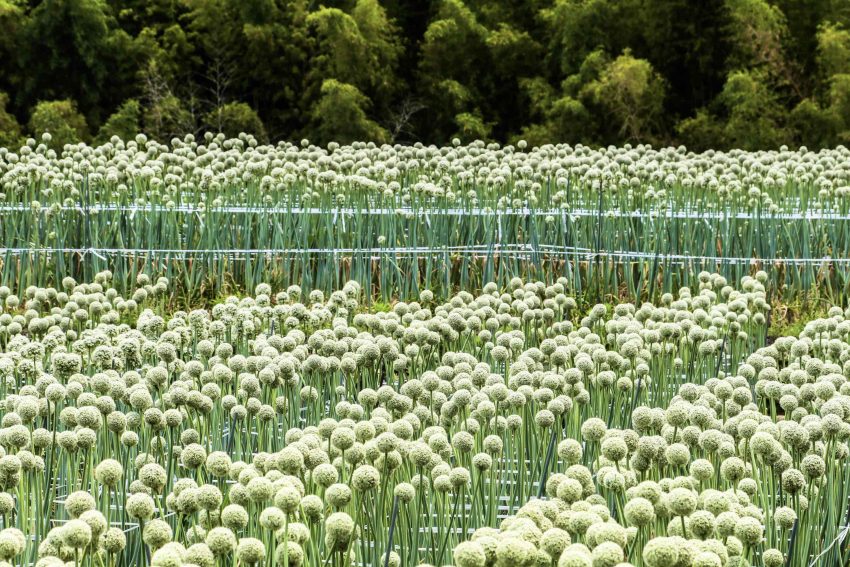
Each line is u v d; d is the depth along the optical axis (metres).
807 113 46.81
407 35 55.06
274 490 6.44
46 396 8.23
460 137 50.06
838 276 19.78
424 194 19.52
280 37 50.81
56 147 45.12
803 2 50.03
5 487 7.01
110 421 7.91
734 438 8.27
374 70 50.53
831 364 10.05
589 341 11.26
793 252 19.61
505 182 20.61
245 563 5.84
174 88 51.34
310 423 10.09
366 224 19.45
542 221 19.88
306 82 51.12
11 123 47.41
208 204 19.44
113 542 6.01
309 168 20.34
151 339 11.35
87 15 48.62
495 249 19.62
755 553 7.48
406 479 8.00
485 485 8.58
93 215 18.98
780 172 21.17
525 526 5.61
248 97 52.91
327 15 48.62
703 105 50.34
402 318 12.09
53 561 5.49
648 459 7.30
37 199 20.42
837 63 47.09
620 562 5.22
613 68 47.62
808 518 7.46
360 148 23.78
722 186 19.70
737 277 19.31
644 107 48.25
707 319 12.16
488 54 53.09
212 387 9.02
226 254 19.66
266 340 11.12
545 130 49.09
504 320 12.12
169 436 8.53
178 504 6.44
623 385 9.92
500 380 9.12
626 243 19.95
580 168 20.73
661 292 19.59
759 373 10.09
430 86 51.97
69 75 50.25
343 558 6.69
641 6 50.19
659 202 19.89
